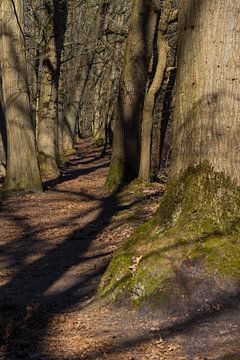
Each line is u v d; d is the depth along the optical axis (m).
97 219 14.05
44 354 5.75
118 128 17.58
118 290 6.77
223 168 6.86
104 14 26.38
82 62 36.56
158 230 7.14
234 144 6.84
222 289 6.31
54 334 6.35
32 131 19.05
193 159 7.04
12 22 18.72
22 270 10.28
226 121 6.84
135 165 17.55
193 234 6.73
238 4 6.78
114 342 5.90
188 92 7.12
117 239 11.80
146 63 17.45
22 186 18.81
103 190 17.70
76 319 6.76
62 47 24.92
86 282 8.98
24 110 18.92
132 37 17.34
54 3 23.75
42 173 23.78
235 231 6.69
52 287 8.91
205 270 6.44
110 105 36.62
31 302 8.08
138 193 15.91
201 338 5.72
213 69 6.88
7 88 18.75
